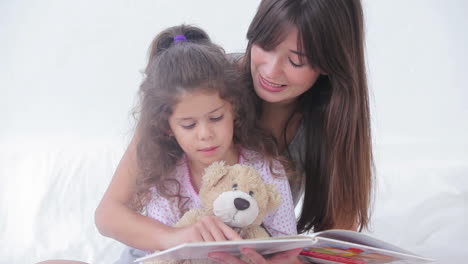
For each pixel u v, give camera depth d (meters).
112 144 2.48
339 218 1.26
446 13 2.65
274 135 1.29
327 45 1.08
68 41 2.71
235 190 0.98
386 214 1.95
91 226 1.76
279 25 1.06
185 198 1.13
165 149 1.13
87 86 2.69
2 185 2.04
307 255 1.04
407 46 2.67
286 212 1.14
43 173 2.14
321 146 1.26
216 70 1.03
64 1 2.70
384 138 2.61
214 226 0.92
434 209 1.97
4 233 1.71
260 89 1.16
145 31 2.71
